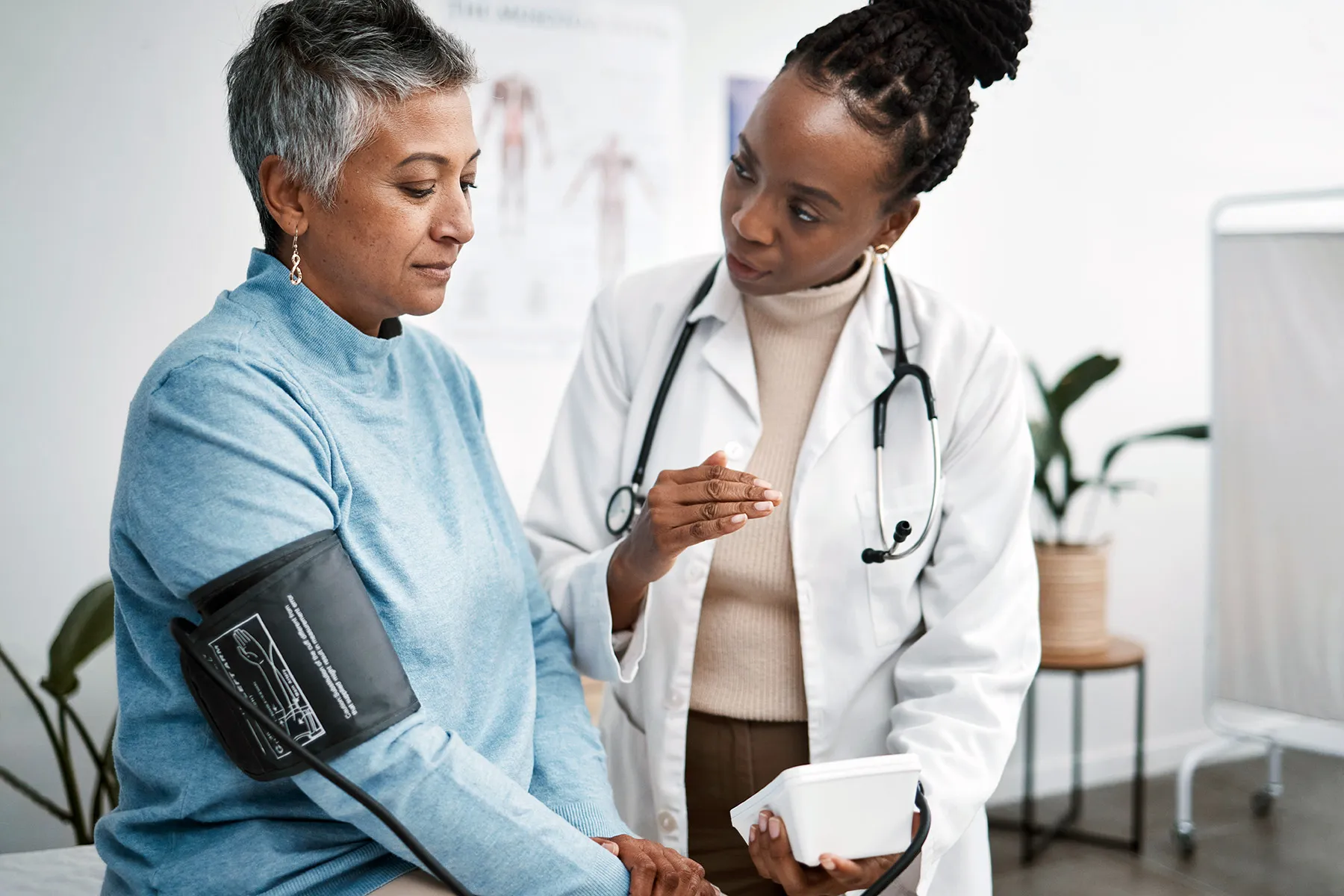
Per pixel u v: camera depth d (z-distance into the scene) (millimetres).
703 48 2531
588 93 2436
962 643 1080
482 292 2396
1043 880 2531
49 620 2129
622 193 2484
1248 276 2648
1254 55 3062
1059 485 2979
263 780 767
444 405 1009
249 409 774
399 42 805
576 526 1228
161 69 2127
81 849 1273
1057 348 2949
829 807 802
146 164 2131
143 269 2145
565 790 953
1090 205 2941
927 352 1160
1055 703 3047
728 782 1146
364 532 854
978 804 1007
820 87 971
